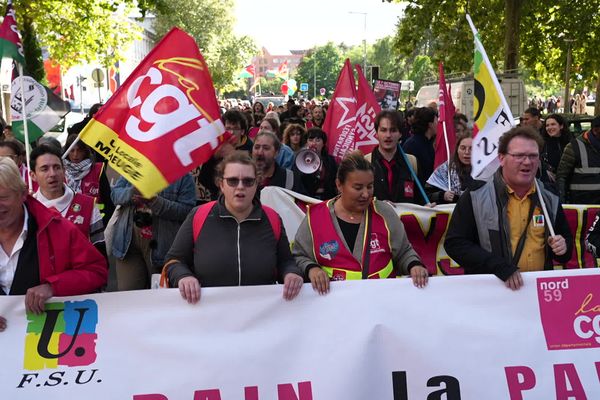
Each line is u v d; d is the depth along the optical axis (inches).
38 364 142.6
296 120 465.1
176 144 158.4
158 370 145.5
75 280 140.6
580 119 539.2
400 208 234.2
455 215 160.9
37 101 251.9
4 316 141.6
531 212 157.1
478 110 173.9
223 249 149.0
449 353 151.9
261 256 149.9
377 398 149.8
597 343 154.7
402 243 164.4
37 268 141.2
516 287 153.4
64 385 143.1
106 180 247.8
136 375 144.9
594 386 152.7
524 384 151.9
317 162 264.4
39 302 137.3
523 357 152.8
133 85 161.0
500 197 157.2
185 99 160.9
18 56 224.7
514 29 938.1
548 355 153.3
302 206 236.2
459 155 249.3
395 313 152.0
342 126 316.8
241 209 148.3
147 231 221.0
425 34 1015.0
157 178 156.8
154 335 146.1
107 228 221.9
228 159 146.7
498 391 151.5
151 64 162.2
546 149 368.8
